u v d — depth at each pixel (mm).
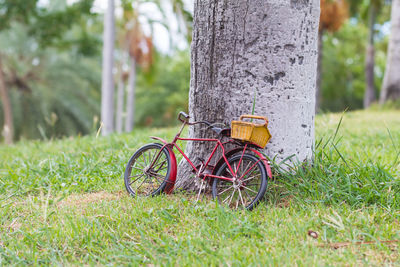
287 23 4375
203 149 4824
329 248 3291
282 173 4422
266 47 4426
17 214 4422
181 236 3576
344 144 6809
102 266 3209
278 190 4398
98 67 28094
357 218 3721
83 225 3865
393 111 15602
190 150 4938
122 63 28250
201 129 4801
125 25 24797
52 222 4082
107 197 4812
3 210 4465
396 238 3389
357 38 36344
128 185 4895
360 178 4414
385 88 17781
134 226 3852
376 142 7555
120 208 4301
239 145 4328
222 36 4574
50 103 26078
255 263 3016
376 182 4336
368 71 26156
